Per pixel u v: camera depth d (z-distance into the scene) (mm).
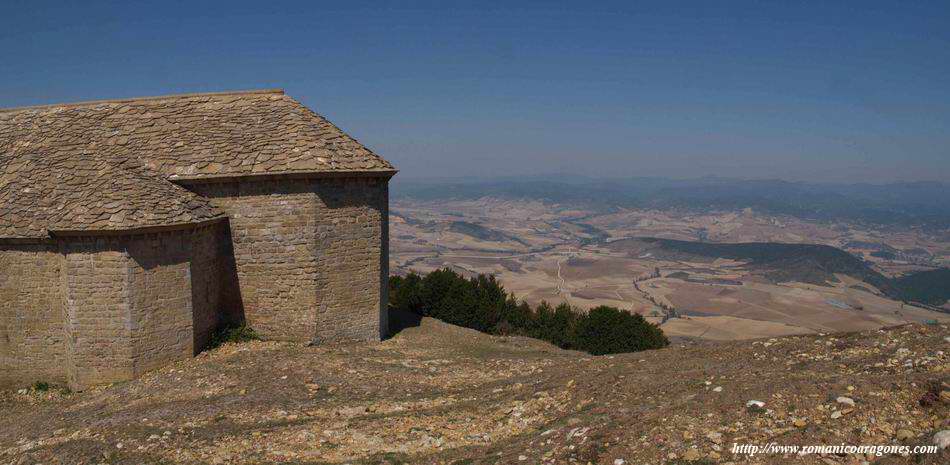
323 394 12727
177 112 18625
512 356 17594
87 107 19281
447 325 23156
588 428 8594
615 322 24406
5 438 11375
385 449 9320
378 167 17234
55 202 15164
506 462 8148
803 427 7270
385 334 19516
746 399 8367
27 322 15453
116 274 14328
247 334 17094
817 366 10367
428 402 11922
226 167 16344
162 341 15016
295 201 16516
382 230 18453
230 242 16938
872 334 11875
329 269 17031
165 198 15312
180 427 10648
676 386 9945
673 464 6992
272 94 19000
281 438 9820
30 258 15242
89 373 14664
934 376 8094
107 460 9289
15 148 17562
